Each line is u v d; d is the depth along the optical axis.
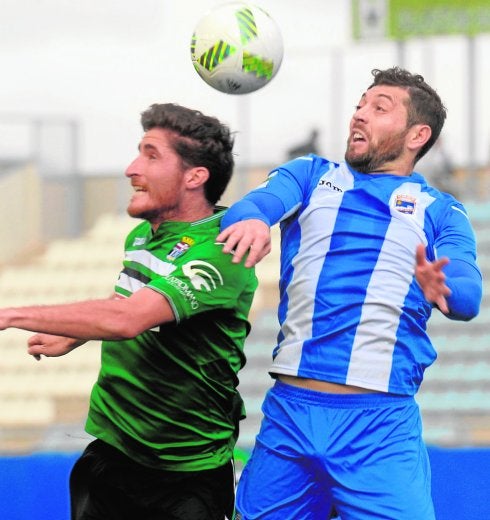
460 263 12.03
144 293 12.03
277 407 12.84
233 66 13.55
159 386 12.67
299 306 12.64
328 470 12.41
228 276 12.50
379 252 12.48
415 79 13.14
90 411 13.21
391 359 12.38
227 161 13.13
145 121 13.02
